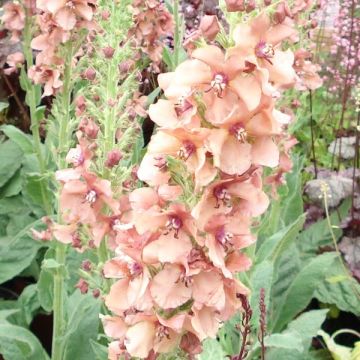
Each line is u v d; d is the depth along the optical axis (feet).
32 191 2.66
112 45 1.82
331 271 2.67
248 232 1.17
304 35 2.45
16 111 3.56
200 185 1.11
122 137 1.76
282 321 2.37
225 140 1.11
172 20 2.70
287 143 2.17
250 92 1.08
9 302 2.60
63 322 2.13
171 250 1.15
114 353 1.36
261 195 1.17
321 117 3.53
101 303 2.14
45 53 2.17
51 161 2.73
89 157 1.67
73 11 2.10
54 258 2.31
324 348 2.57
